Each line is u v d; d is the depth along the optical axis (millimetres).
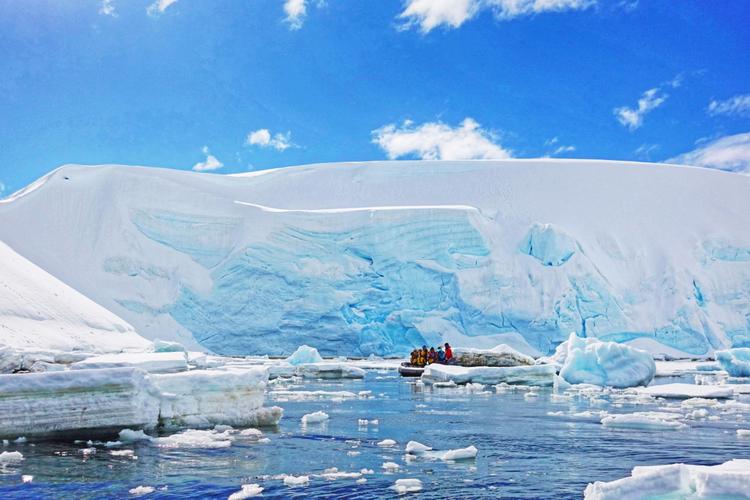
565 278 46281
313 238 46312
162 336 43156
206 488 7453
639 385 22953
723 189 57375
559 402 17047
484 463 8914
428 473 8289
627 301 48562
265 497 7066
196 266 46625
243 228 47531
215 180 55844
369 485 7613
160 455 9086
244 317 44406
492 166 59406
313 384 23641
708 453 9680
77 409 9906
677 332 47125
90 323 27953
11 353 17625
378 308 45062
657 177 57688
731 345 47781
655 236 52406
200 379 11336
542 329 44812
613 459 9242
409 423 12773
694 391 19172
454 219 46938
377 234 46406
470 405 16250
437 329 44469
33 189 50594
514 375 22719
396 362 38594
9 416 9602
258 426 11984
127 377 10211
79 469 8219
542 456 9422
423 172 59250
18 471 8109
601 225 52781
